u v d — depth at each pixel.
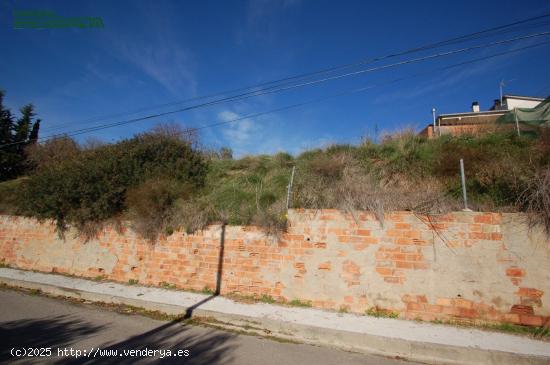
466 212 5.75
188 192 9.35
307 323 5.45
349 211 6.44
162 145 11.58
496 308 5.36
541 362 4.22
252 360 4.29
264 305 6.42
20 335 5.01
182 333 5.27
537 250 5.33
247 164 12.06
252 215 7.59
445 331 5.15
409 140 10.49
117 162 10.44
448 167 8.17
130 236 8.66
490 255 5.52
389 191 6.81
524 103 25.12
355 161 9.63
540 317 5.14
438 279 5.71
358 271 6.18
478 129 10.73
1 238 11.24
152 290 7.55
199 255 7.63
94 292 7.40
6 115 21.64
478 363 4.40
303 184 8.52
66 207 9.70
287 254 6.75
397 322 5.55
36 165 18.84
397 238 6.05
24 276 9.16
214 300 6.73
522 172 6.52
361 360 4.46
